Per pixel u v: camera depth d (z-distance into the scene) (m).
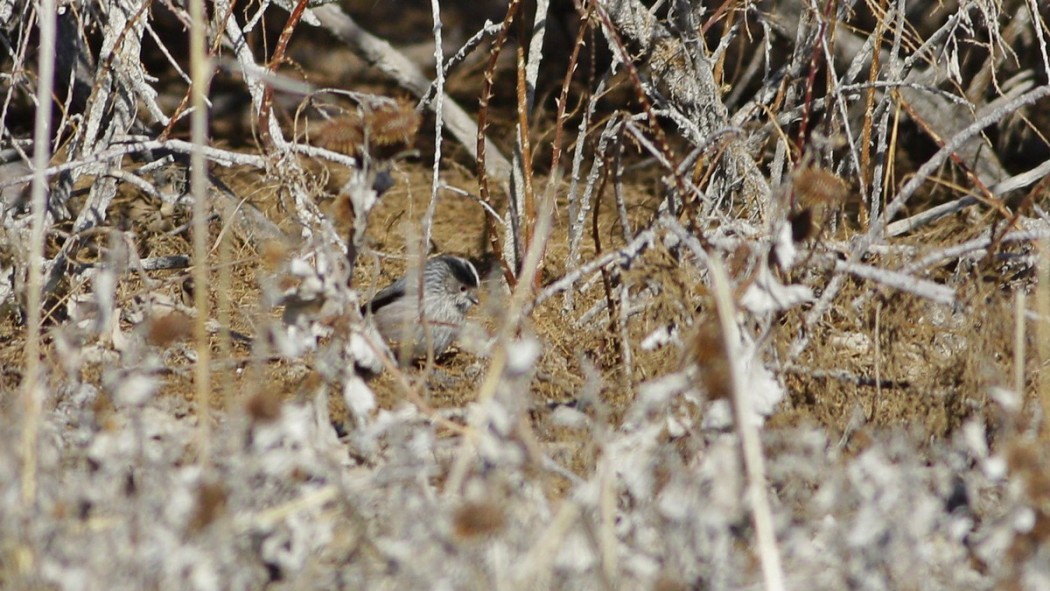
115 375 8.40
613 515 7.38
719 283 7.65
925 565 7.07
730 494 7.07
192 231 12.45
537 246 8.38
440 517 6.86
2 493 6.87
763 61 18.72
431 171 17.98
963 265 10.66
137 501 6.92
